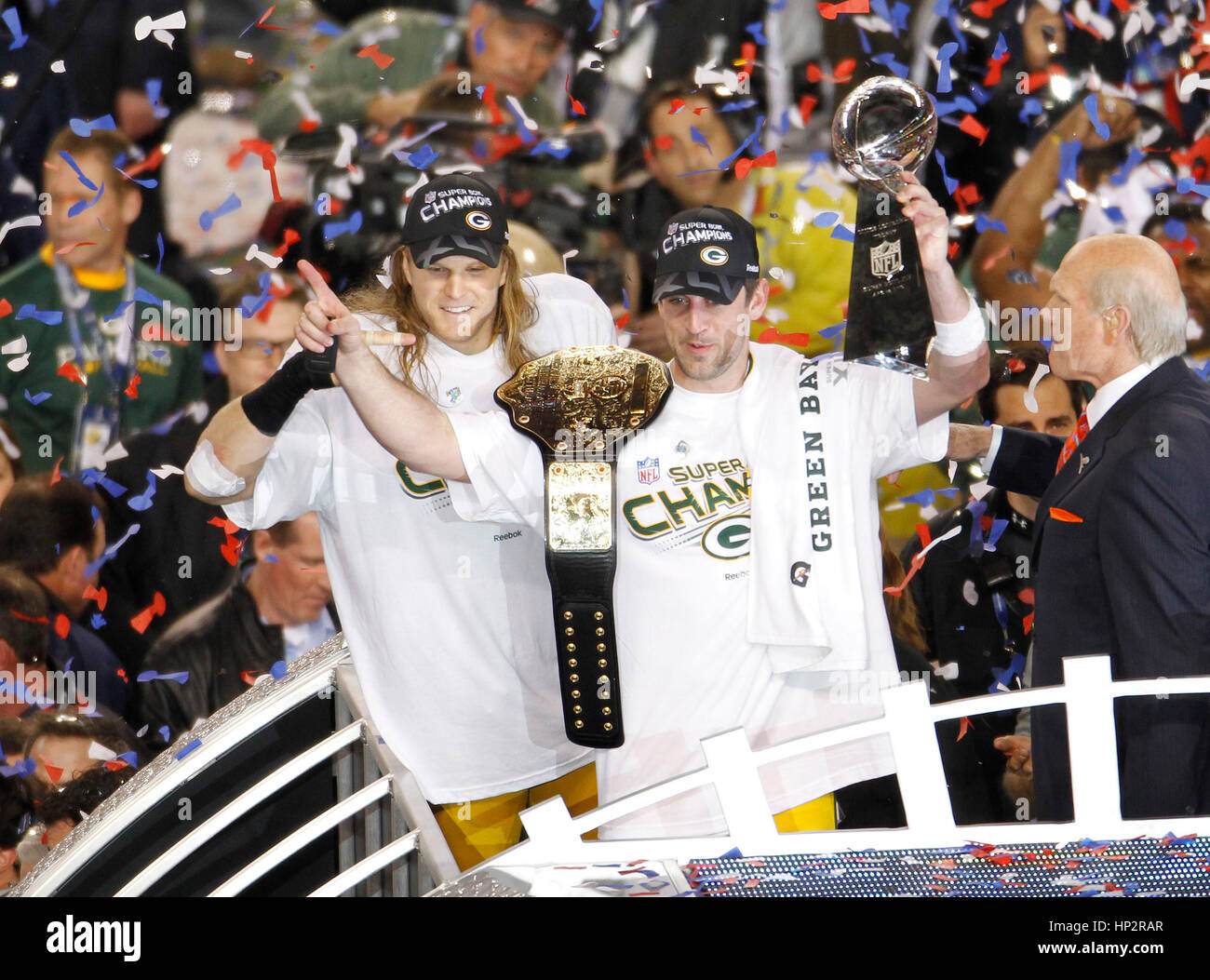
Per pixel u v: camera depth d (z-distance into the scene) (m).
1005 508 2.94
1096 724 1.48
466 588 2.14
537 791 2.26
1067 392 2.87
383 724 2.16
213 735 2.05
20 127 3.63
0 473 3.39
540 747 2.22
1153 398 2.14
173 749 2.08
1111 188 3.42
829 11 3.32
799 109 3.52
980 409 2.95
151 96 3.56
